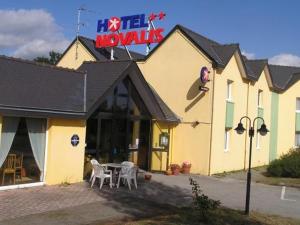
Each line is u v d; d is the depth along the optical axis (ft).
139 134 69.15
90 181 53.52
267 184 67.15
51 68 53.88
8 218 34.60
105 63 61.21
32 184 48.16
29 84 49.29
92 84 57.11
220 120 75.31
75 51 103.14
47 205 39.93
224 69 76.07
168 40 77.56
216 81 73.26
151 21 87.15
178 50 76.43
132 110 65.98
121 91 63.36
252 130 42.93
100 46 95.25
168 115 72.38
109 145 61.31
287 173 76.43
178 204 44.75
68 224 34.04
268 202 50.80
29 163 48.47
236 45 78.33
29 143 48.44
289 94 106.11
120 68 59.00
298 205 50.16
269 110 98.78
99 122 59.11
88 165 57.11
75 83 55.93
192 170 73.61
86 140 57.36
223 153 77.20
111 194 47.14
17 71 49.11
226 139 80.23
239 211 43.16
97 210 39.42
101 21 95.04
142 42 86.63
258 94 93.45
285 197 55.47
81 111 52.34
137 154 68.95
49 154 49.93
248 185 41.96
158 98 74.95
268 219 40.75
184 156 74.49
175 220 36.37
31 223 33.60
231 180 68.90
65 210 38.52
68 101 52.29
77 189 48.44
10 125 46.32
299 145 106.01
